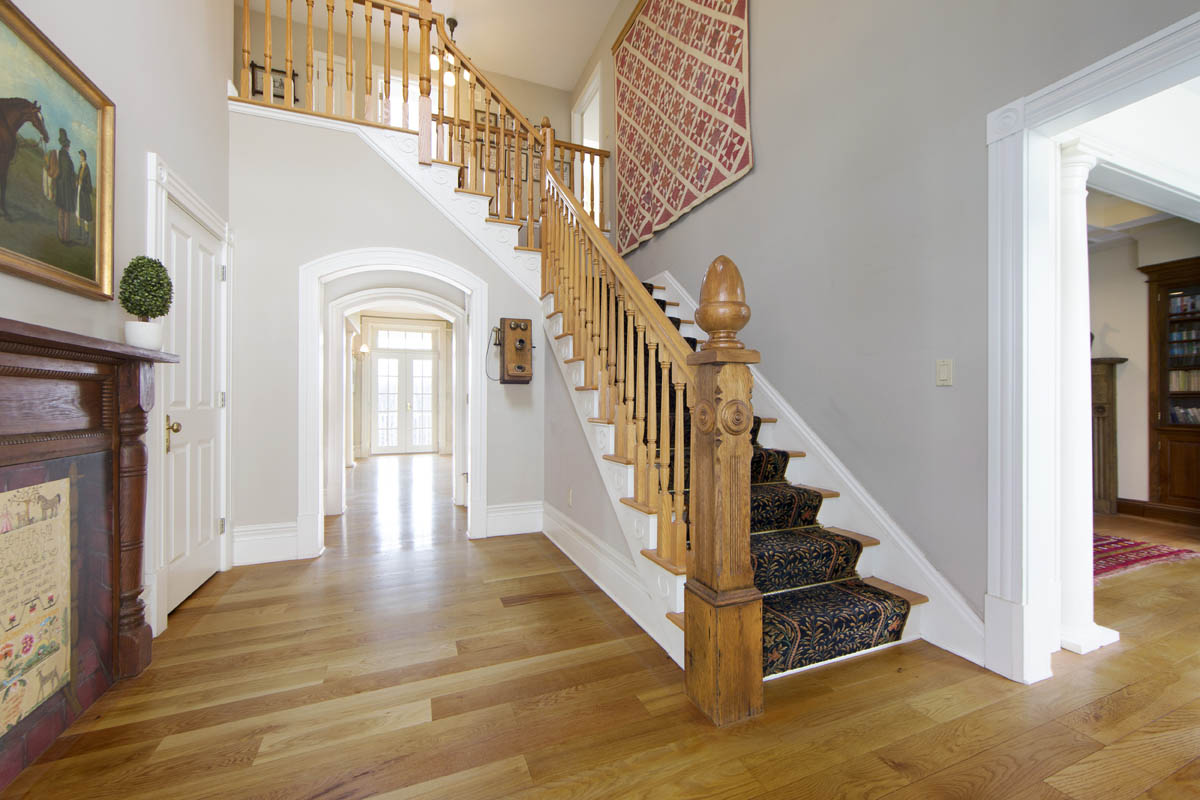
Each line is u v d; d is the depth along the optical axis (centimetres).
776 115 296
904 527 217
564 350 331
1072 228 204
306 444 320
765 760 138
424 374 999
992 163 183
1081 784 129
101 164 177
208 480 274
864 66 238
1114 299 461
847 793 126
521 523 380
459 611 237
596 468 277
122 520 178
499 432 373
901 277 220
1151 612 237
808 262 272
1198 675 181
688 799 124
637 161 454
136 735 148
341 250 331
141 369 178
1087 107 158
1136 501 443
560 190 333
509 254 376
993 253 182
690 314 379
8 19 136
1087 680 177
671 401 268
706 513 162
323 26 539
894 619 198
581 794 126
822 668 185
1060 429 204
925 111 210
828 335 259
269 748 143
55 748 142
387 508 475
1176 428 421
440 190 357
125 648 178
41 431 140
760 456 260
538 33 538
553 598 254
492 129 442
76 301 167
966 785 129
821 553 215
